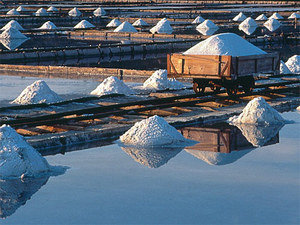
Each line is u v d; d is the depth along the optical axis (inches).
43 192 353.1
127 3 4040.4
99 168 408.2
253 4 3821.4
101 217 308.7
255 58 700.7
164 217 307.9
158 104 682.2
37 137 495.2
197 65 690.2
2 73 1067.3
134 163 422.0
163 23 2075.5
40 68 1104.2
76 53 1384.1
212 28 2188.7
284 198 339.6
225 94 746.8
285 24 2352.4
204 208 322.3
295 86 828.6
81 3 4097.0
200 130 538.6
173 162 424.8
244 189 357.1
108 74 1050.7
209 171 399.5
